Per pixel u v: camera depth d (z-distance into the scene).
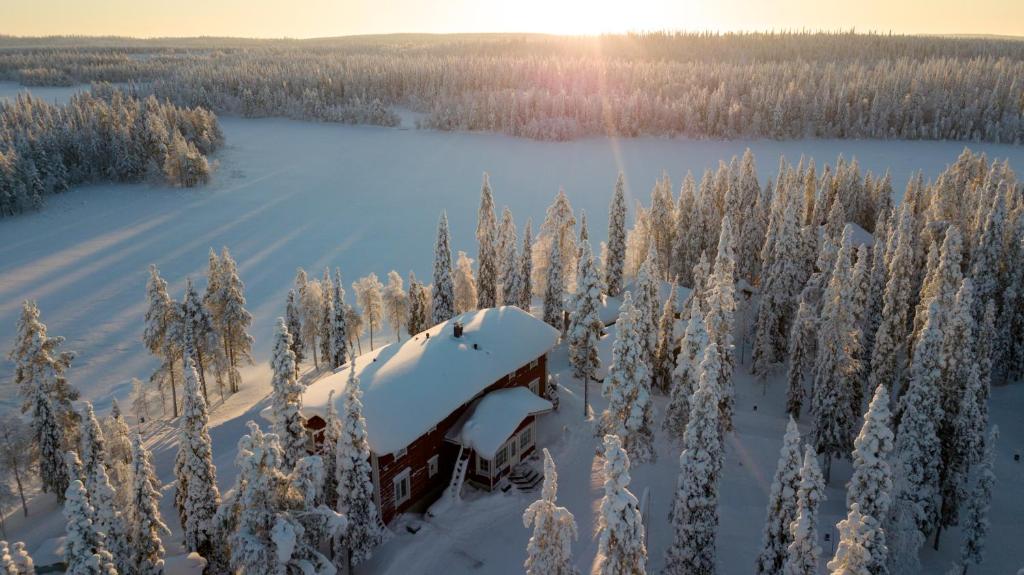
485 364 42.59
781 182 85.50
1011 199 71.94
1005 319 55.50
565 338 65.12
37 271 101.31
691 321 40.06
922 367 34.06
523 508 37.59
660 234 82.25
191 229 123.50
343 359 60.62
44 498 43.97
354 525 31.67
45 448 41.84
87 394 63.72
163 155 152.00
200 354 56.25
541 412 41.66
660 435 44.94
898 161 170.25
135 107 179.38
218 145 184.12
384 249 113.00
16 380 42.19
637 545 23.70
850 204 87.44
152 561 27.97
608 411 39.75
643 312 49.09
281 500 26.42
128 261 106.38
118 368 70.25
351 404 31.28
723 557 33.34
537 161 177.38
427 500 38.50
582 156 181.62
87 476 31.88
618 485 23.66
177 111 181.50
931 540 37.34
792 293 58.09
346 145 197.12
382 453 34.19
